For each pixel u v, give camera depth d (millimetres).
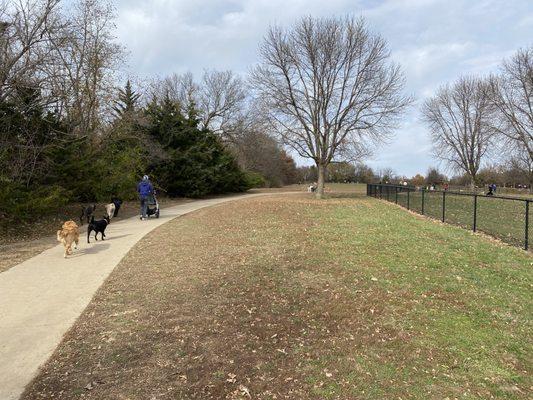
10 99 15695
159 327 5848
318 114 31250
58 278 8328
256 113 50812
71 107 20594
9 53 15766
